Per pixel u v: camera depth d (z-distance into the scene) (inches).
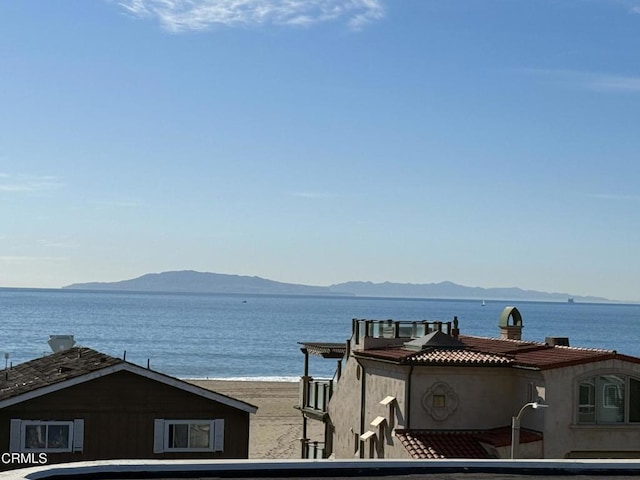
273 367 4862.2
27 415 1016.2
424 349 1180.5
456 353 1165.1
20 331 6934.1
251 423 2358.5
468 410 1141.1
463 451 1088.2
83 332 7057.1
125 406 1047.6
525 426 1121.4
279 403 2903.5
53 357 1269.7
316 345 1494.8
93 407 1037.8
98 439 1035.9
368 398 1249.4
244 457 1087.6
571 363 1091.3
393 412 1160.8
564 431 1083.3
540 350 1224.8
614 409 1107.3
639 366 1112.2
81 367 1096.8
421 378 1135.0
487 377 1147.9
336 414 1379.2
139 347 5841.5
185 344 6186.0
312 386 1497.3
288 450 1921.8
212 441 1072.8
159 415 1056.8
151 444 1051.3
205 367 4741.6
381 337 1294.3
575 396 1091.3
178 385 1064.2
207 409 1074.1
